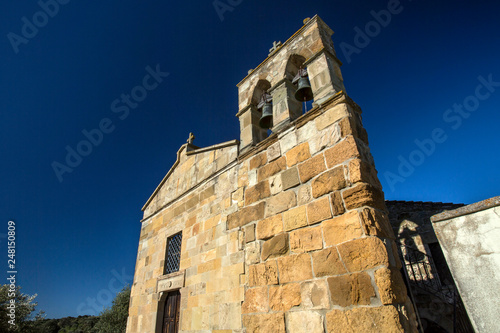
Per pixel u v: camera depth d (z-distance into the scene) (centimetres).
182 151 838
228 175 605
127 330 756
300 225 404
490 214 219
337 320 318
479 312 206
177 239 726
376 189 360
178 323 606
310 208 399
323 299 341
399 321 273
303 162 439
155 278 732
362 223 330
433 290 791
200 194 675
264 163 517
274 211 454
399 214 971
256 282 434
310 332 341
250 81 678
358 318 301
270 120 616
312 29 559
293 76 595
